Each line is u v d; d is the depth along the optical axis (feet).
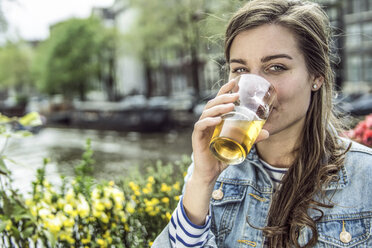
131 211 6.11
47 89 75.10
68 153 32.63
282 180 3.06
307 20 2.72
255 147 3.29
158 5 45.14
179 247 2.89
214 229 3.27
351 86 70.08
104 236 5.85
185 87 96.63
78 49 70.59
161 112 42.86
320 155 2.98
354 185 2.85
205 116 2.50
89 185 6.27
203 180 2.75
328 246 2.81
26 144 39.11
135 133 43.37
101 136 43.83
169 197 6.56
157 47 53.72
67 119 57.98
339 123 3.73
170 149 30.81
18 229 6.08
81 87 75.77
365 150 2.94
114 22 108.88
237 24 2.73
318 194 2.89
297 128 3.01
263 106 2.42
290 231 2.89
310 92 2.82
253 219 3.13
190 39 44.80
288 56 2.60
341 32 4.18
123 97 94.94
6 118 6.58
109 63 78.33
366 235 2.77
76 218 6.19
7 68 111.55
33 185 6.48
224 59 3.53
